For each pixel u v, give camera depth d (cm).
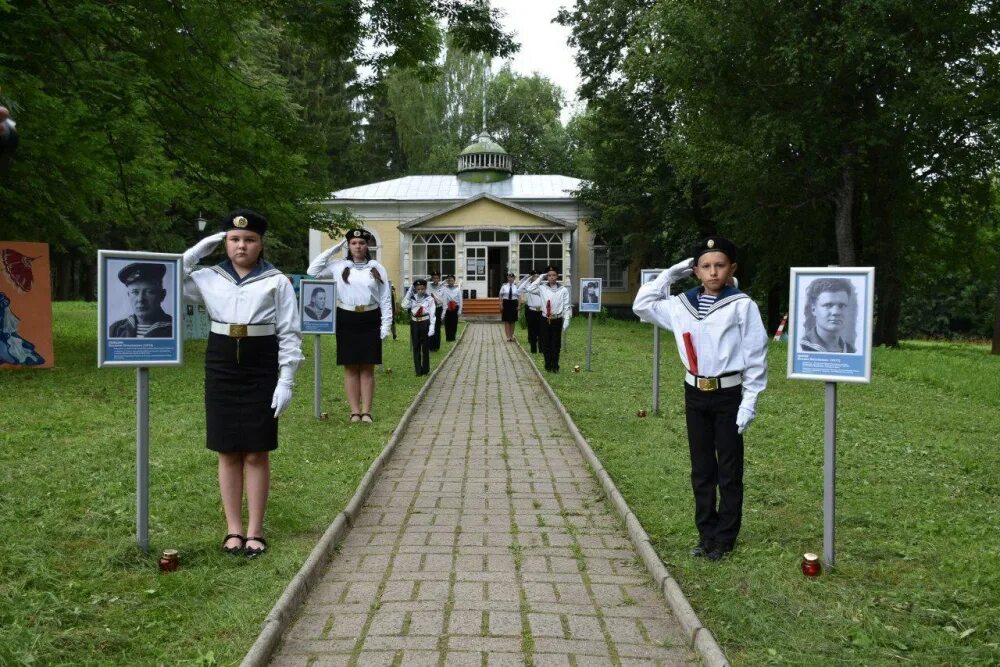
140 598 422
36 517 548
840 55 1886
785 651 373
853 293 471
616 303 4200
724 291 507
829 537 482
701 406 505
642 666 367
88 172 1445
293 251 4988
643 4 2992
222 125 1562
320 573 479
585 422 982
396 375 1493
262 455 508
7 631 370
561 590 457
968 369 1684
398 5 1409
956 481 734
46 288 1344
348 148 5297
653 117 3238
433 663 367
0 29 1123
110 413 949
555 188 4331
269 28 3322
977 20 1948
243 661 350
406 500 650
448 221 3909
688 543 525
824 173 2141
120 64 1241
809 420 1038
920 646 379
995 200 2517
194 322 1997
